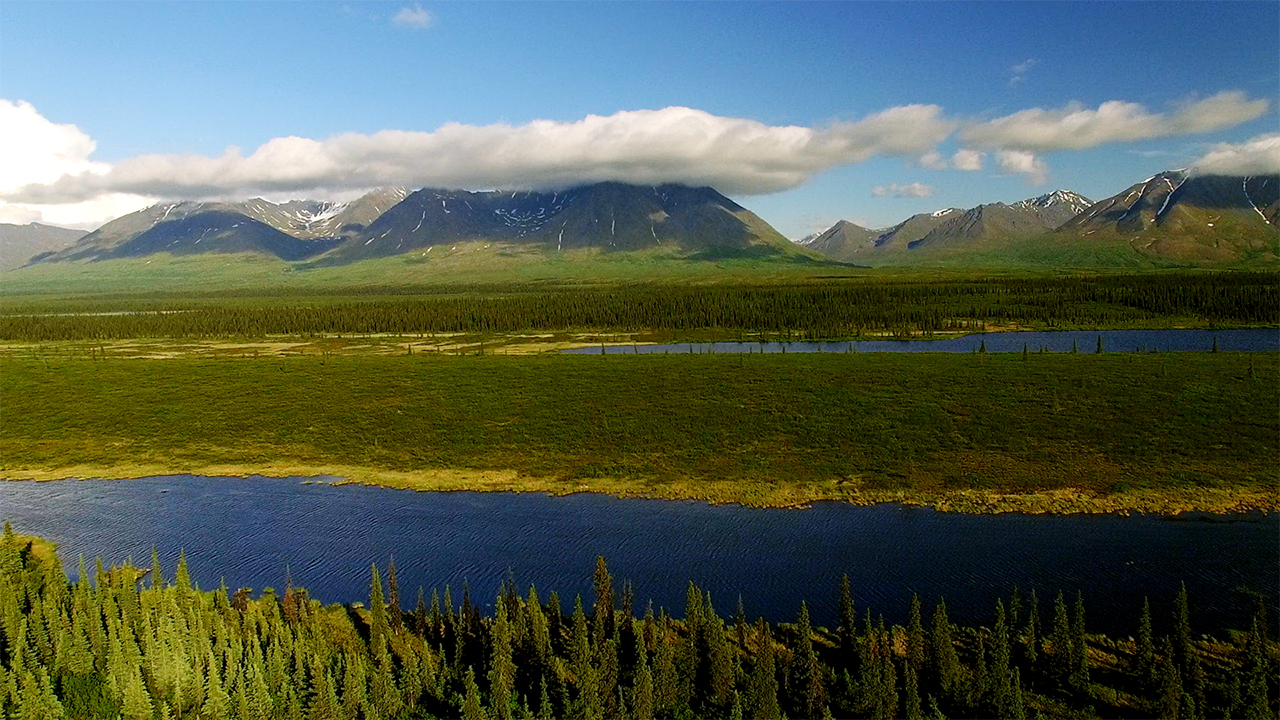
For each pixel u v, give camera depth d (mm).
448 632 46594
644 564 58781
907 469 79375
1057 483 74125
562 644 45094
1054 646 40344
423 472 85125
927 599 51188
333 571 59562
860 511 69750
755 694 37344
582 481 80438
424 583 56719
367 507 74562
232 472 87250
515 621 44219
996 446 83875
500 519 70250
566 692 37875
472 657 44406
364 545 64562
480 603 53062
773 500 73062
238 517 72500
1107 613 48500
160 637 41594
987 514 67938
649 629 44031
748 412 98688
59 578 52844
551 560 60219
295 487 81562
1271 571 54312
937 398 99750
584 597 53375
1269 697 38375
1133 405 92812
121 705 38844
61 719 38000
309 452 92875
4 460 93688
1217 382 99812
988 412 93500
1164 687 37188
